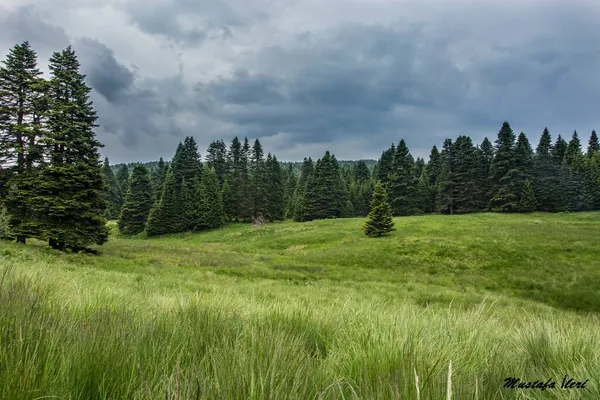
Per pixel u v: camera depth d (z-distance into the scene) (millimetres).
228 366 1769
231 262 27203
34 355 1567
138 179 75125
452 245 33156
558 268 25609
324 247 41438
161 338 2389
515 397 1909
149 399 1470
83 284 5578
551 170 70375
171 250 35156
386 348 2373
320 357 2529
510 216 58219
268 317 3543
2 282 3014
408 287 19750
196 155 79125
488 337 3656
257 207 75062
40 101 23203
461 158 74062
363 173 110375
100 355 1804
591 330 4039
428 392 1588
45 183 22297
